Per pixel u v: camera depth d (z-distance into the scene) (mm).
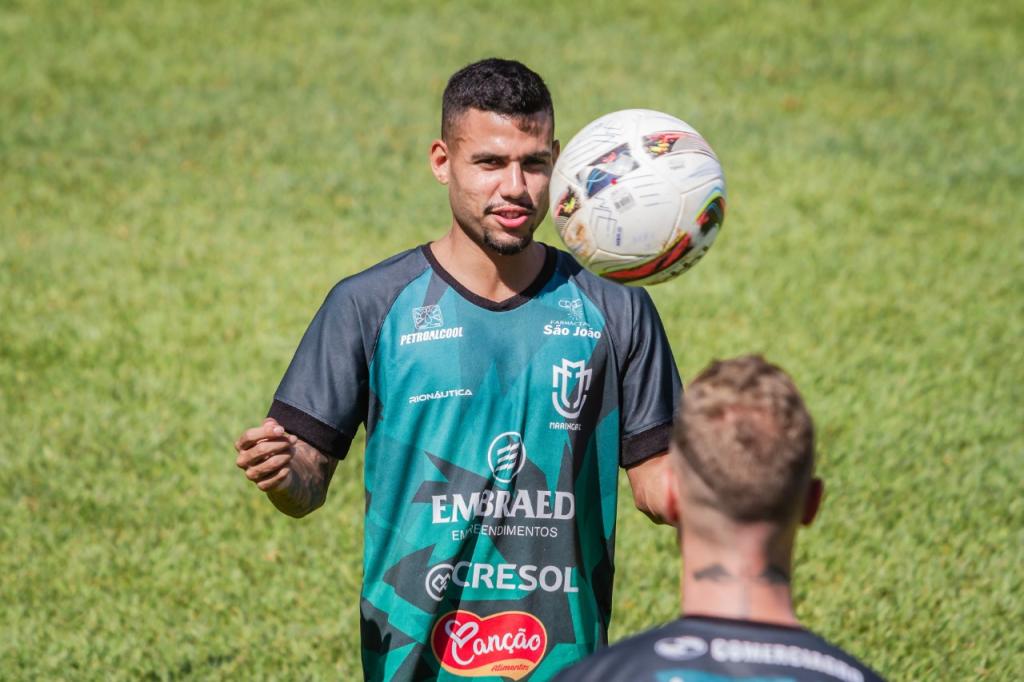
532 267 12734
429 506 12375
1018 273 35062
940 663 18562
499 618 12375
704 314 31641
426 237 36531
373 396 12562
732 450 7773
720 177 12227
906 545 21859
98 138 42750
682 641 7742
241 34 52938
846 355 29688
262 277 33438
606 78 48719
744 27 55656
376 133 43938
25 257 34125
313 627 19469
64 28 52750
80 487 23516
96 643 18922
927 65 52625
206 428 25859
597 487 12750
